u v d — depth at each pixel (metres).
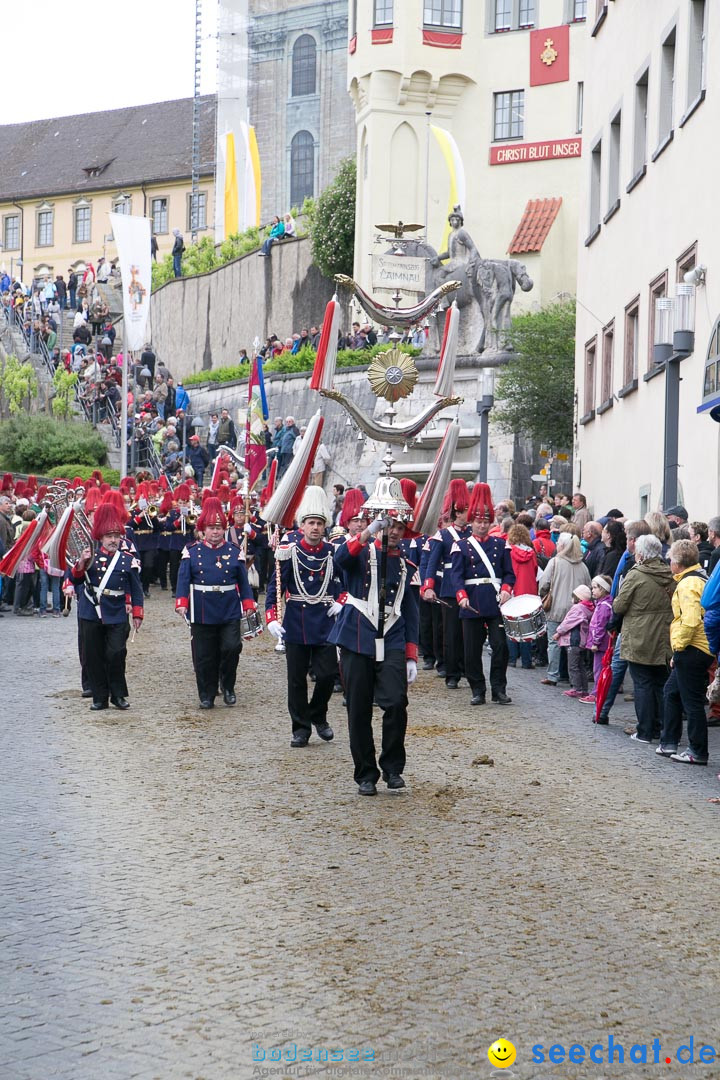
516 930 7.56
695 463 20.55
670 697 12.71
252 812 10.24
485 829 9.75
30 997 6.56
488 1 48.28
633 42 26.06
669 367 16.59
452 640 17.00
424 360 37.72
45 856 9.01
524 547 18.28
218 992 6.62
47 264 94.81
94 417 49.06
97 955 7.14
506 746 13.03
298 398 43.66
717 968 7.03
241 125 72.00
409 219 48.31
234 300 58.12
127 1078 5.69
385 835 9.56
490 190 48.06
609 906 8.02
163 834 9.59
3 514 25.95
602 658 15.10
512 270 36.09
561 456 34.66
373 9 48.09
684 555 12.62
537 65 47.44
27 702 15.64
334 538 16.91
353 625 10.84
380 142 47.97
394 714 10.88
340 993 6.62
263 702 15.75
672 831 9.80
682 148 21.97
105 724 14.24
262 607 26.70
